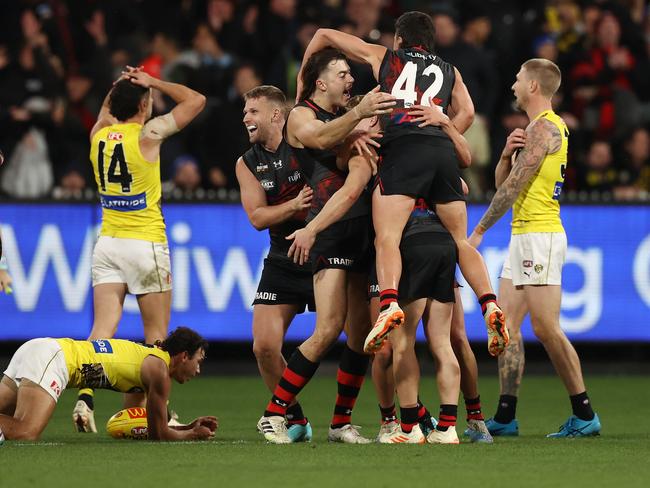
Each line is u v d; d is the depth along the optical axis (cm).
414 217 2584
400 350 2575
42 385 2589
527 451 2438
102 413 3497
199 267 4600
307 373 2614
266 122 2838
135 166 2967
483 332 4578
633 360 4844
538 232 2823
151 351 2672
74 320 4575
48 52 5344
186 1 5888
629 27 5647
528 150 2802
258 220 2794
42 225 4578
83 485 1956
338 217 2545
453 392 2583
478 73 5181
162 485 1956
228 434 2948
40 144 5147
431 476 2062
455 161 2609
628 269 4644
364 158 2572
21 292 4575
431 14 5356
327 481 2002
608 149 4984
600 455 2380
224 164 5072
